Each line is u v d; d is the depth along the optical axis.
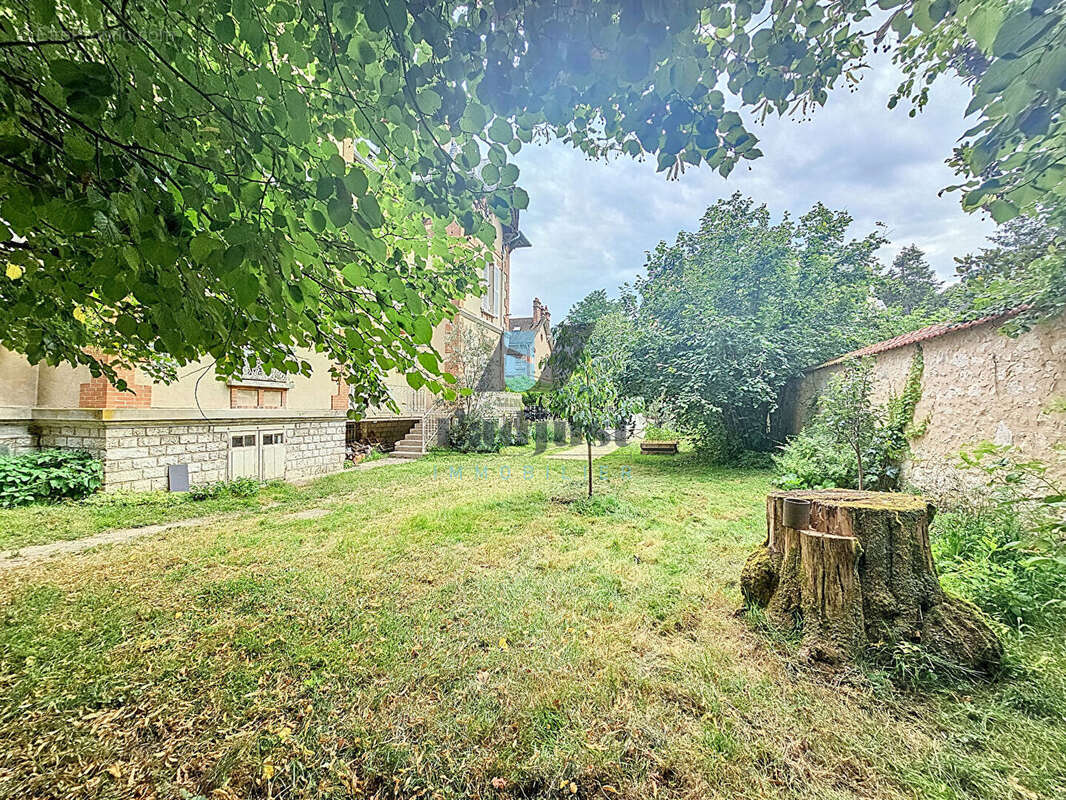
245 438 7.21
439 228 1.78
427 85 1.16
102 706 1.88
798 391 9.12
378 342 1.92
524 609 2.77
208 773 1.56
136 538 4.35
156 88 1.10
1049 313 3.30
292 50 1.11
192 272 1.09
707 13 1.24
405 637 2.43
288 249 1.06
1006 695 1.85
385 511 5.57
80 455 5.43
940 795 1.43
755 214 11.12
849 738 1.67
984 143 1.21
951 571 2.87
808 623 2.29
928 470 4.88
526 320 23.72
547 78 1.23
